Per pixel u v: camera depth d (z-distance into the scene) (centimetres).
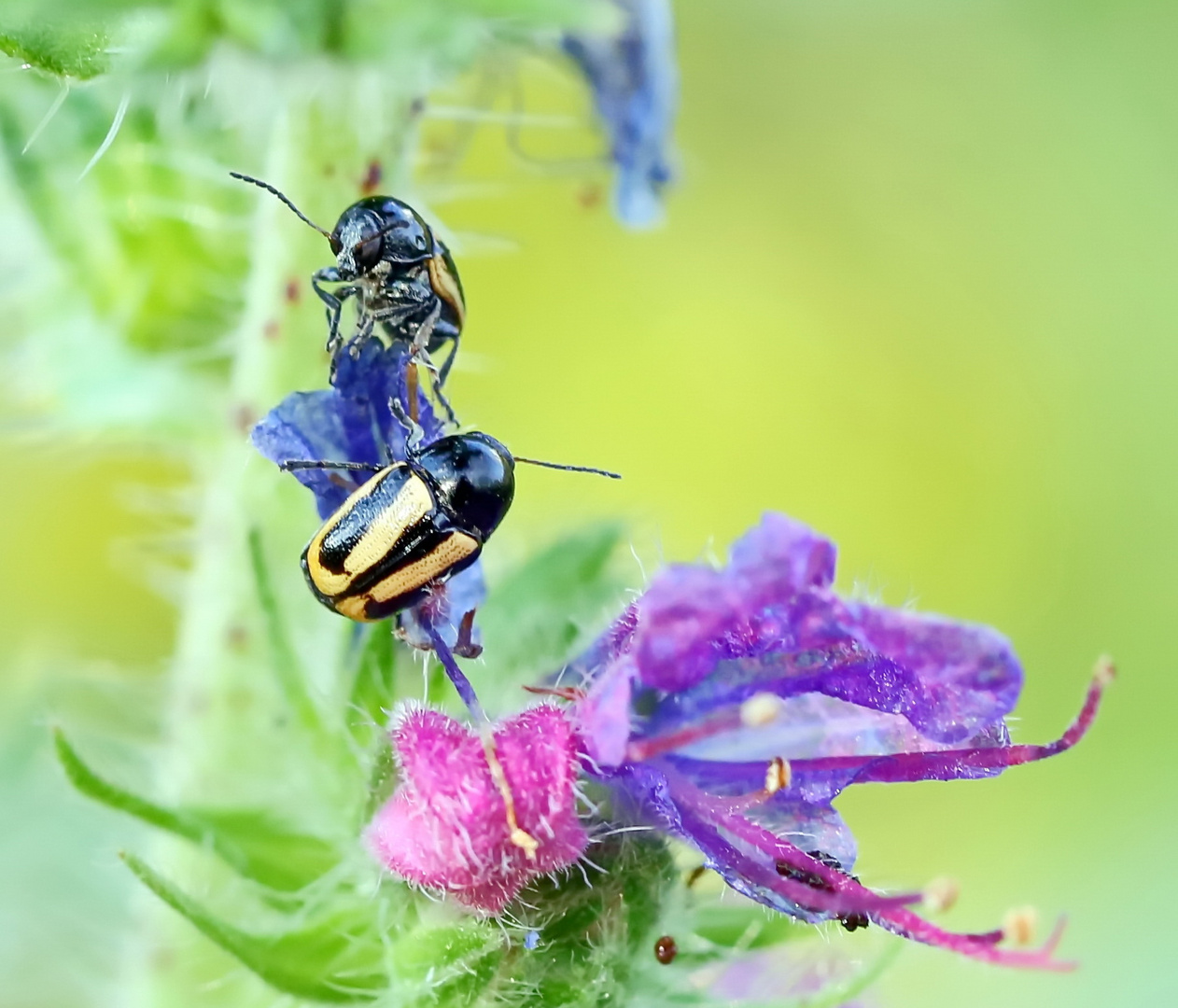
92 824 12
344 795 11
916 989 13
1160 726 16
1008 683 10
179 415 12
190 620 11
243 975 11
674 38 12
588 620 11
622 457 17
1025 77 18
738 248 17
